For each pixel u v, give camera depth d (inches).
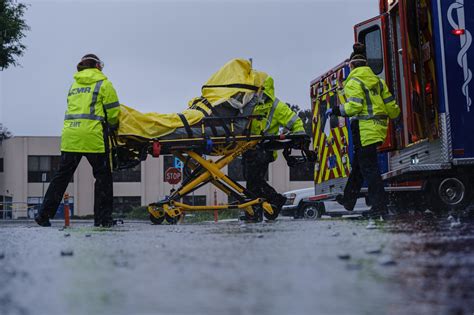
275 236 201.9
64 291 95.9
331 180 502.6
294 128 409.1
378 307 80.0
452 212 359.6
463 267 115.8
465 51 332.8
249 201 408.2
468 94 331.9
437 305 82.0
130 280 106.0
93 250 165.5
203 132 390.9
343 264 121.0
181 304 83.3
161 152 403.9
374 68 422.3
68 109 348.8
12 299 89.7
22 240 215.6
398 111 343.9
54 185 350.6
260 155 414.0
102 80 348.5
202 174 410.0
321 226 263.4
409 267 115.8
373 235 193.3
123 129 376.5
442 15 332.8
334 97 489.4
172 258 139.3
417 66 350.9
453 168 340.2
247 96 398.3
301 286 95.9
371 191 331.9
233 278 105.9
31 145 1827.0
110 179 351.3
